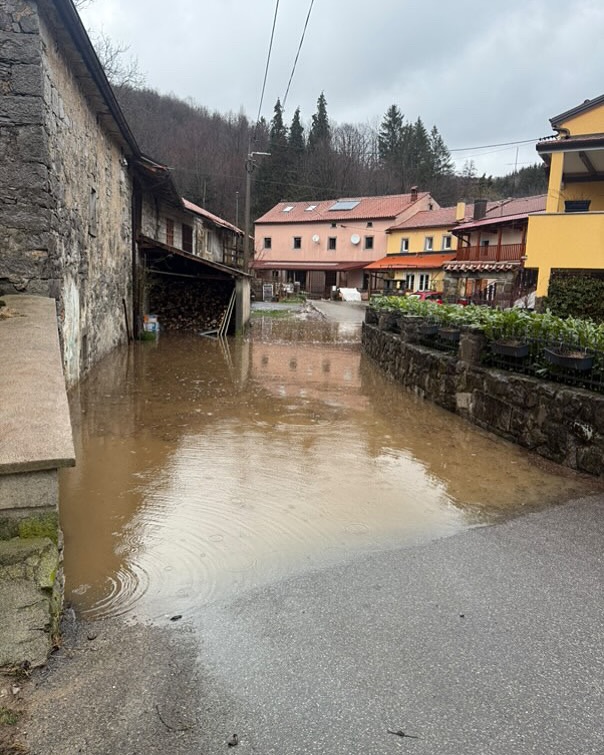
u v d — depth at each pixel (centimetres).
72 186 683
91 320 851
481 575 286
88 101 784
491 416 593
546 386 502
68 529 339
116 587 273
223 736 177
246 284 1819
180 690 198
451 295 2569
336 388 854
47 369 308
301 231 4188
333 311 2753
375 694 198
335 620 244
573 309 1186
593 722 187
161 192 1484
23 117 521
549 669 213
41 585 204
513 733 181
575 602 260
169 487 412
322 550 316
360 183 5650
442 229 3491
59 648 220
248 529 343
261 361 1123
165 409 666
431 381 763
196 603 259
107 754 169
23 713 184
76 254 715
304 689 200
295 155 5500
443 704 194
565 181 1424
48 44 555
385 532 341
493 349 608
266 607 255
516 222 2288
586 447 455
